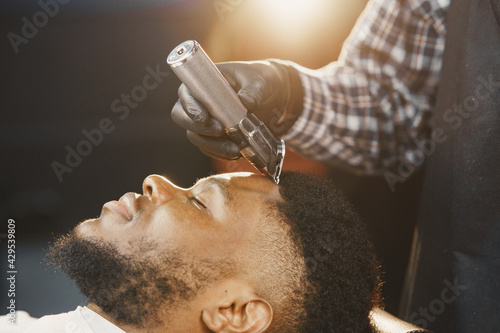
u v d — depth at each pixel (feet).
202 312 3.54
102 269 3.58
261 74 3.86
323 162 5.17
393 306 7.45
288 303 3.57
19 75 11.15
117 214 3.71
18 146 10.22
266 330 3.52
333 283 3.64
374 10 4.87
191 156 10.21
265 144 3.46
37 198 9.18
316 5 9.30
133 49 11.50
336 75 4.94
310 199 3.84
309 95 4.73
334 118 4.85
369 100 4.88
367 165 5.15
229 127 3.37
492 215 3.91
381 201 7.99
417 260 4.55
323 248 3.66
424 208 4.49
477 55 3.97
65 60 11.41
